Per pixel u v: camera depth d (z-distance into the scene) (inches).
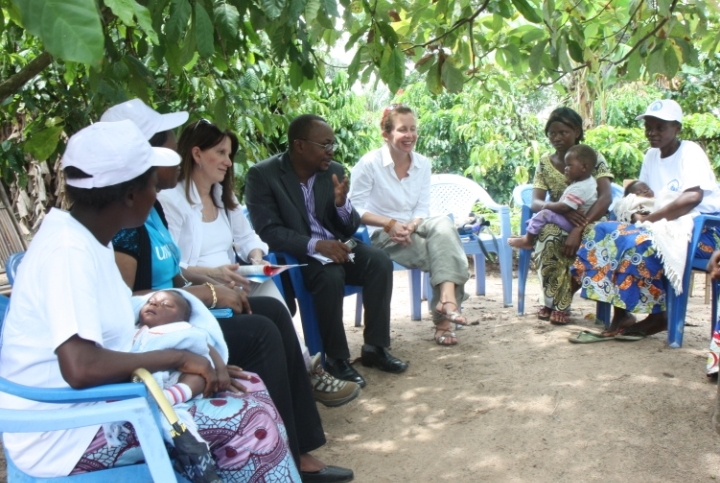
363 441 128.5
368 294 159.5
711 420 127.2
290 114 219.0
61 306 70.4
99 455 76.2
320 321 151.5
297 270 154.4
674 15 143.9
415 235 181.0
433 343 181.3
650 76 157.6
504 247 212.5
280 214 156.5
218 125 133.2
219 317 104.5
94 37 58.4
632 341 170.7
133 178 74.8
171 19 99.7
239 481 82.1
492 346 174.9
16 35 151.3
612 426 127.6
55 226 74.3
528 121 347.6
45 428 68.5
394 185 188.7
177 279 112.0
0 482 114.8
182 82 167.2
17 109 181.0
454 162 412.5
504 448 122.6
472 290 244.8
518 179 315.3
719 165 311.3
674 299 164.2
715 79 329.1
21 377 74.5
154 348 81.1
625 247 167.9
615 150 298.5
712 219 162.4
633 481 110.5
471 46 151.8
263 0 103.2
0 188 244.4
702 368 150.8
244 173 188.2
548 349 169.3
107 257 77.2
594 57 154.1
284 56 125.0
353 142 345.4
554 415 133.3
